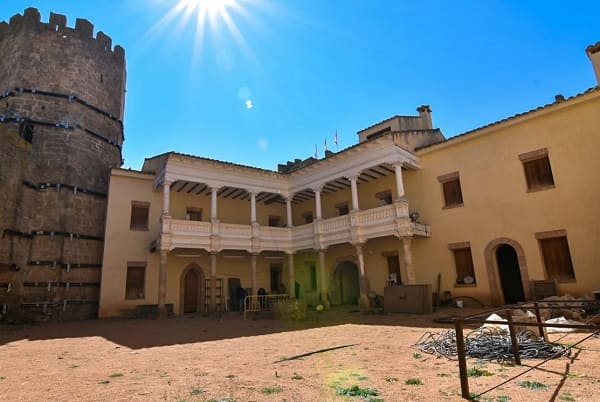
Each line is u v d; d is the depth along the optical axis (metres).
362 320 15.10
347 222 21.62
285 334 11.98
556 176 16.08
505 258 18.75
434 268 19.62
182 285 23.41
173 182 21.19
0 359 8.80
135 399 5.24
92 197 22.64
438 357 7.43
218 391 5.54
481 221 18.16
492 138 18.31
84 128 23.17
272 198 27.19
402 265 21.38
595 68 16.67
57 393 5.67
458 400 4.79
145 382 6.24
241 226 23.27
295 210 29.06
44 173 21.03
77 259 21.00
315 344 9.77
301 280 27.50
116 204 22.03
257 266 26.95
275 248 24.34
